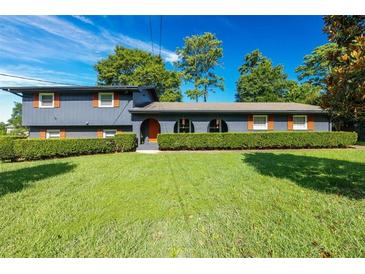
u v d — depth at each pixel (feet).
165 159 28.37
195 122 45.11
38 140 32.53
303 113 44.75
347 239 7.80
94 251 7.37
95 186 15.38
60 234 8.40
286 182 15.89
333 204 11.36
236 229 8.70
